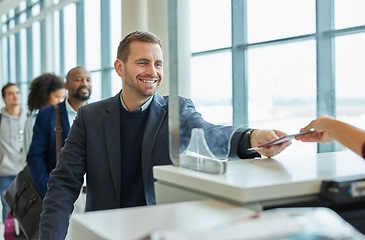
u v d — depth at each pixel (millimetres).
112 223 612
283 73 2107
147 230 571
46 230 1313
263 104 1541
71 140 1480
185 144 950
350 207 814
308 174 791
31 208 2066
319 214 590
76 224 654
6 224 2643
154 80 1469
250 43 2213
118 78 6676
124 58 1469
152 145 1426
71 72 2369
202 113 1060
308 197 741
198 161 875
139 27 4098
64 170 1438
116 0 6551
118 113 1474
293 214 595
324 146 2801
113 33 6680
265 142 1091
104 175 1442
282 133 1114
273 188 696
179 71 962
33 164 2176
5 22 11648
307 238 507
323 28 2613
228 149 1050
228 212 643
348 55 2689
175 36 949
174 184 873
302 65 2334
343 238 514
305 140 1068
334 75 2578
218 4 2176
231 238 502
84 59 7453
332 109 2516
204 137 958
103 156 1451
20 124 3844
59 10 8234
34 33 9719
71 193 1439
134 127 1483
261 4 2326
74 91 2357
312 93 2402
